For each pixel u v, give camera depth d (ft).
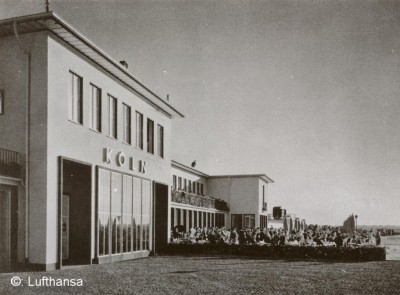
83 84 68.59
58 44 62.80
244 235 108.37
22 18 57.88
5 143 61.11
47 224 58.85
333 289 46.44
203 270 63.67
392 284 50.85
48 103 60.13
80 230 69.87
